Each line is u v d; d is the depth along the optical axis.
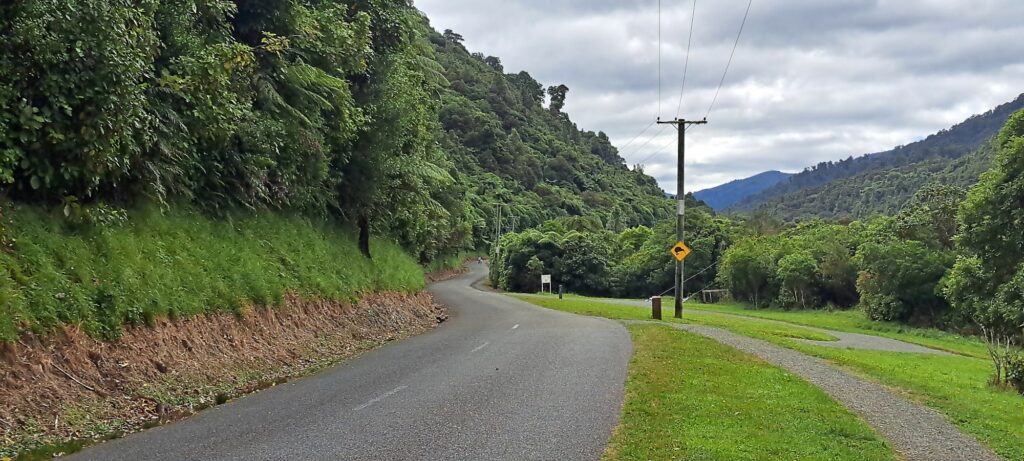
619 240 91.69
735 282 64.25
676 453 6.79
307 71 15.98
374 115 20.83
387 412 8.40
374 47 21.42
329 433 7.30
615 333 19.45
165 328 10.05
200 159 13.63
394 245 30.30
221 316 11.74
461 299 38.00
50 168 9.13
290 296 14.85
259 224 16.09
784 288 59.09
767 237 73.81
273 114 15.51
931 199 52.22
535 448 6.87
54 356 7.89
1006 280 25.83
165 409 8.25
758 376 12.58
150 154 11.32
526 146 140.25
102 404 7.85
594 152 196.75
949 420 10.22
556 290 70.56
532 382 10.77
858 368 15.69
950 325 41.72
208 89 11.66
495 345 15.84
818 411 9.64
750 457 6.82
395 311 21.45
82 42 8.68
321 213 20.69
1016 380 15.50
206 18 13.34
